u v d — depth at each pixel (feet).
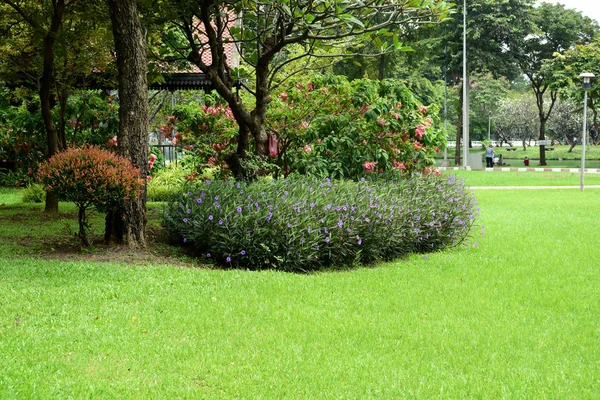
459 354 15.64
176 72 62.23
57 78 38.63
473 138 307.17
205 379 13.80
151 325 16.97
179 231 27.43
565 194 63.10
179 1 31.07
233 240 24.85
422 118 39.78
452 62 145.69
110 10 26.32
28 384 12.84
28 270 21.89
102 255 25.12
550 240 33.27
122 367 14.21
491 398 13.17
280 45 30.91
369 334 16.89
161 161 57.26
